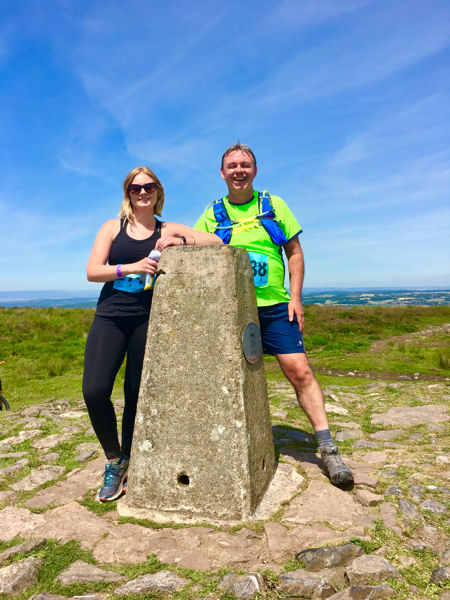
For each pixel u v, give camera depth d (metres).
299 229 3.38
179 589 1.92
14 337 12.80
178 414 2.65
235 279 2.67
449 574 1.90
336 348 12.11
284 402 5.69
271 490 2.87
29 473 3.41
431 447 3.66
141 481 2.71
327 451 3.03
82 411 5.46
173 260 2.75
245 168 3.24
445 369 8.55
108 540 2.36
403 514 2.46
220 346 2.61
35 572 2.06
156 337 2.73
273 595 1.88
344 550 2.08
